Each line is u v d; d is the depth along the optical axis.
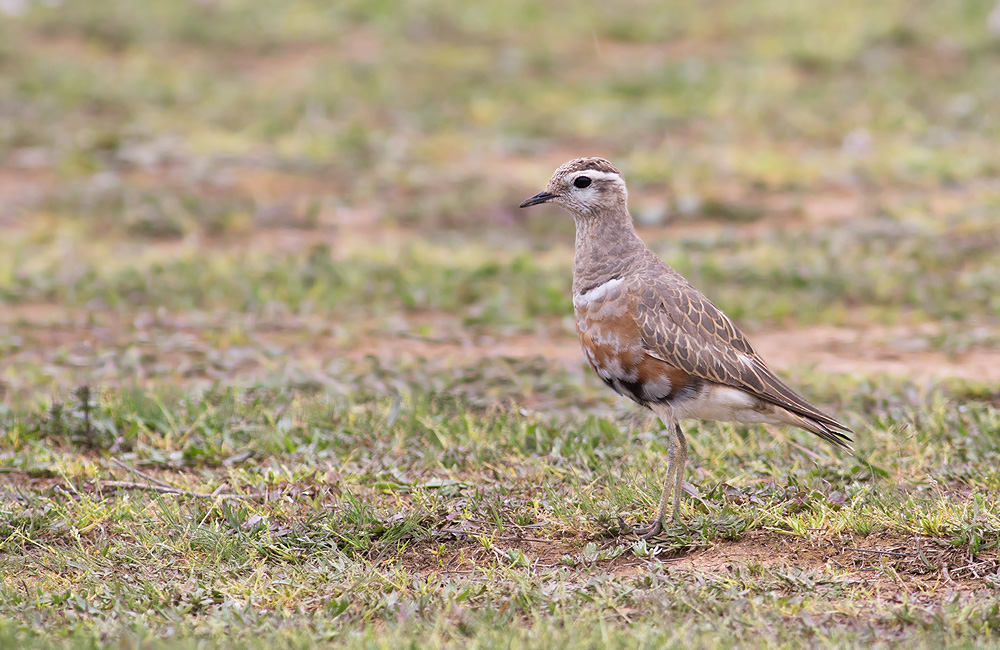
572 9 43.50
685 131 33.31
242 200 27.59
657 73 37.38
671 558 11.66
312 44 40.47
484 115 34.28
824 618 10.07
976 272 22.00
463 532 12.08
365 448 14.36
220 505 12.58
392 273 22.59
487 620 10.16
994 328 19.33
